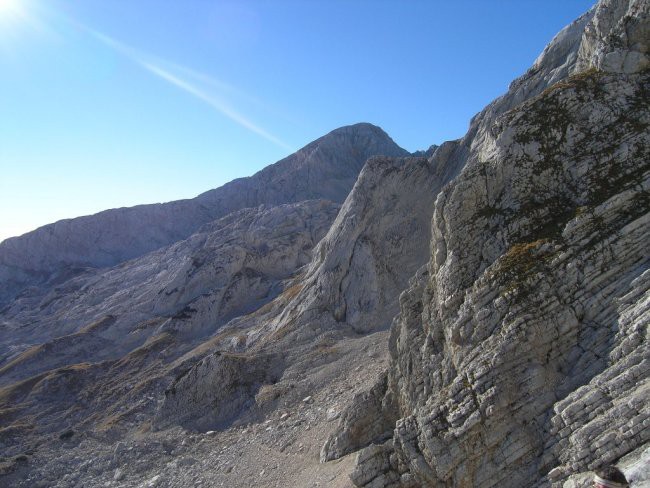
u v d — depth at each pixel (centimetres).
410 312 2753
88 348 8831
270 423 4253
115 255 16175
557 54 4800
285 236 10469
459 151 5728
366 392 3155
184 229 17025
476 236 2330
